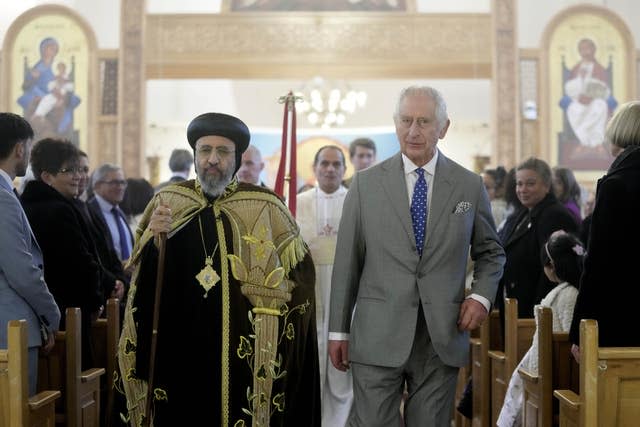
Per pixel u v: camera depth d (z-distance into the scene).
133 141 18.59
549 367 4.32
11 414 3.42
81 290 4.97
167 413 3.58
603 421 3.38
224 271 3.65
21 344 3.43
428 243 4.01
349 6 19.20
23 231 3.99
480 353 5.79
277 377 3.69
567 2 18.70
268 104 24.58
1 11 18.53
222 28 18.72
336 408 5.97
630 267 3.65
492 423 5.63
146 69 18.80
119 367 3.65
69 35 18.62
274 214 3.81
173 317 3.62
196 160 3.72
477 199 4.11
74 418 4.45
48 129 18.55
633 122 3.83
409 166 4.09
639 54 18.62
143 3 18.72
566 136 18.66
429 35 18.72
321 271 6.11
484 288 4.03
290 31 18.78
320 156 6.21
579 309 3.70
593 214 3.72
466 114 23.78
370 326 4.00
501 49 18.69
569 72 18.69
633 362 3.37
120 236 7.11
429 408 3.98
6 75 18.52
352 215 4.13
